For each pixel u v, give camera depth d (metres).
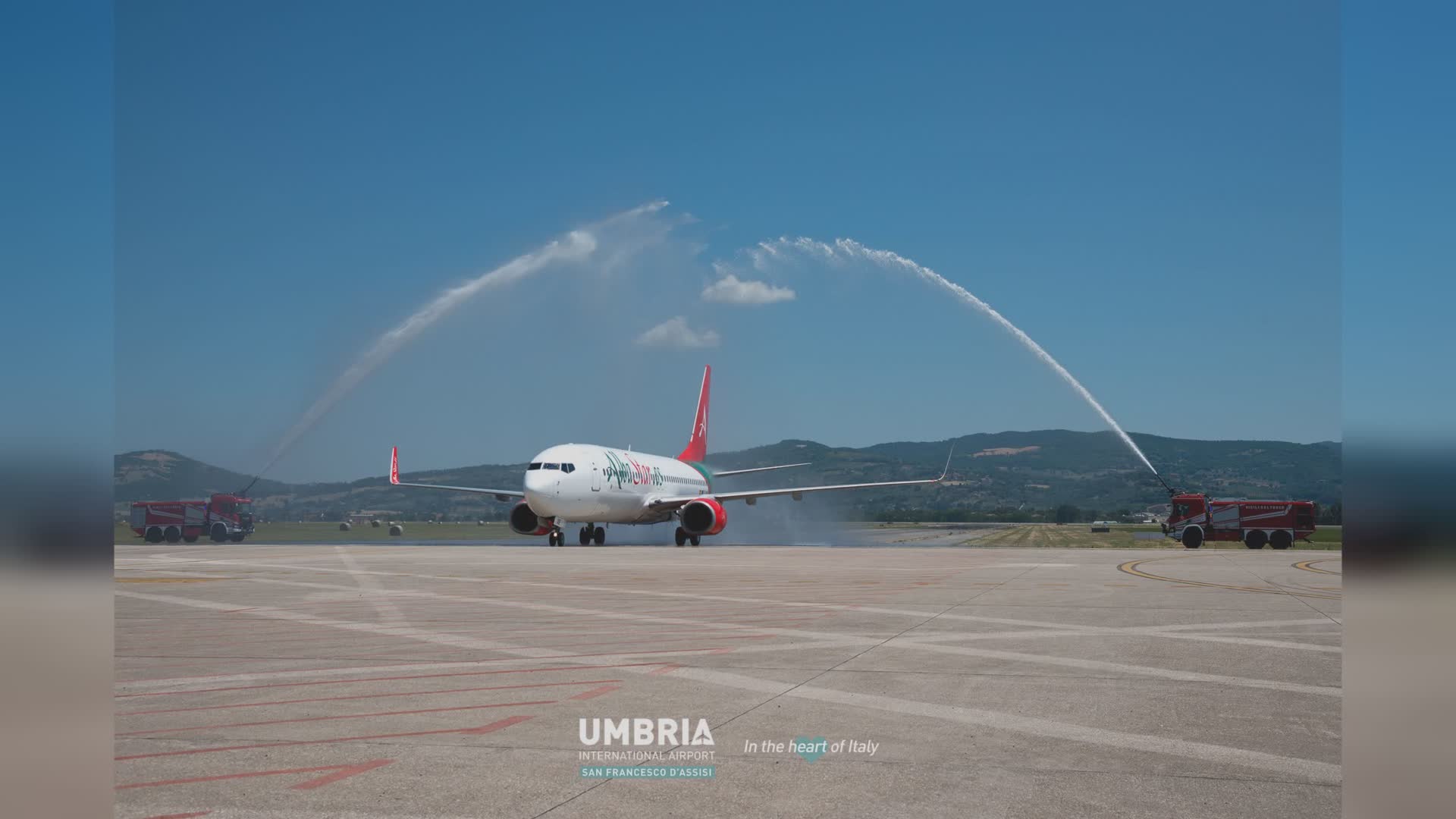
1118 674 11.47
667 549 49.72
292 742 8.40
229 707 9.79
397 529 84.56
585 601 20.31
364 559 37.91
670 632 15.24
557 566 33.03
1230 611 18.05
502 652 13.20
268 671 11.80
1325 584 24.50
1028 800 6.79
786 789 7.02
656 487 57.00
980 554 42.41
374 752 8.04
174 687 10.84
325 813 6.56
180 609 18.86
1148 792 6.98
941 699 10.04
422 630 15.55
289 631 15.52
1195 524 51.25
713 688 10.66
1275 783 7.25
